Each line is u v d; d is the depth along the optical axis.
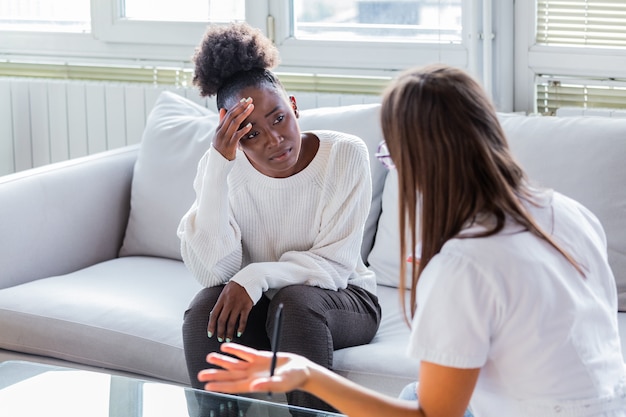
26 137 3.56
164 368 2.24
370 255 2.59
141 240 2.83
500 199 1.32
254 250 2.23
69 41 3.55
